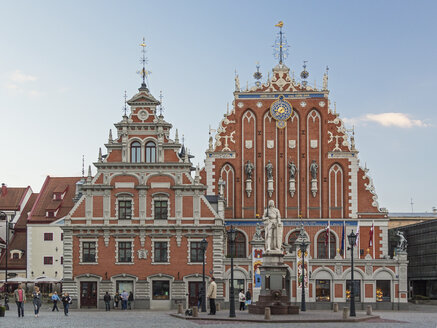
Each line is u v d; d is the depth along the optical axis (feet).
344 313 171.53
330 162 292.81
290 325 151.12
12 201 376.89
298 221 288.92
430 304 319.68
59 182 377.30
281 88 298.56
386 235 287.89
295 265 255.91
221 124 298.15
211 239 256.93
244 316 174.40
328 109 296.51
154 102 265.54
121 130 264.11
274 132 296.51
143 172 260.21
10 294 309.01
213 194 293.23
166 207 258.78
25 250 355.36
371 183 292.81
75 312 225.56
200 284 254.88
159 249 256.73
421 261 351.46
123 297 245.45
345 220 288.10
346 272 255.29
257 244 256.11
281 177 293.64
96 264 255.29
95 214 258.37
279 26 304.30
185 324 155.12
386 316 199.31
